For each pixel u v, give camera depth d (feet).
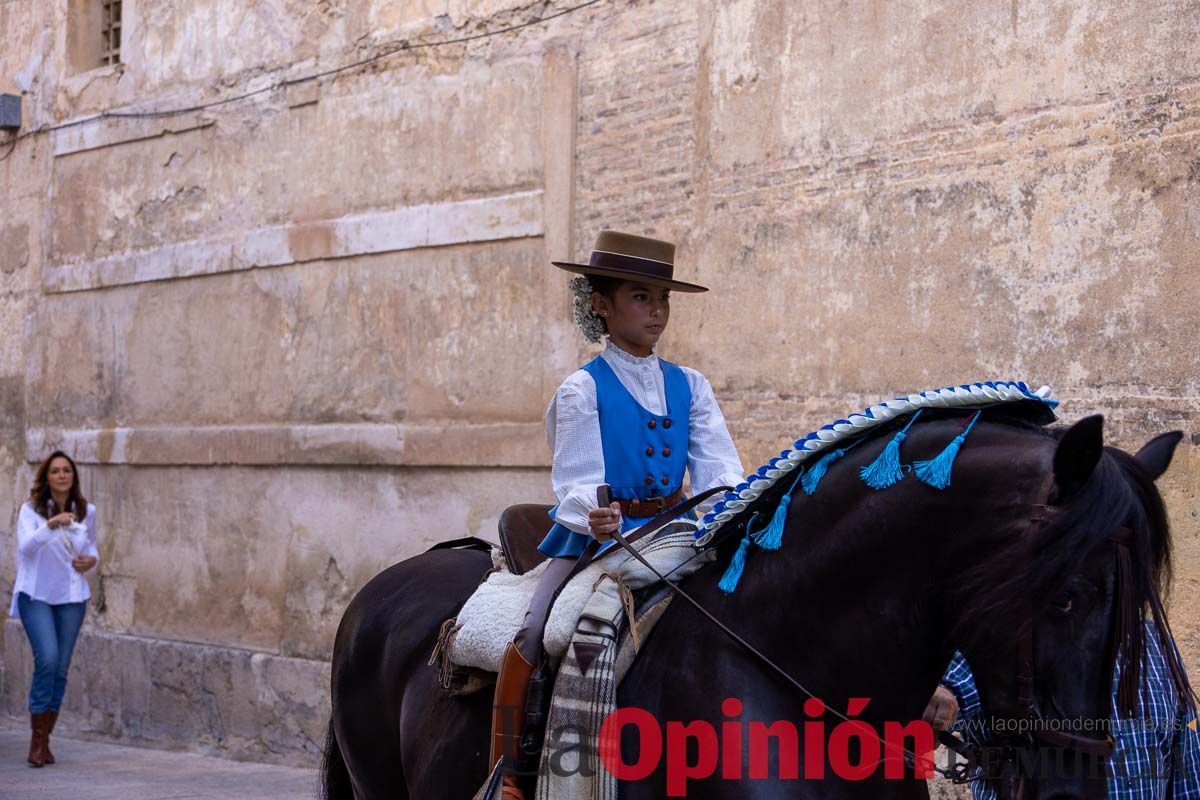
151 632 34.04
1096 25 18.81
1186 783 11.26
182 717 32.32
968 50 20.27
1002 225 19.76
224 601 32.30
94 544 31.01
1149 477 8.70
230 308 32.63
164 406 34.12
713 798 9.92
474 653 11.82
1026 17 19.61
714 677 10.21
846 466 10.14
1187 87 17.85
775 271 22.66
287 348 31.19
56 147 37.42
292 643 30.60
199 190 33.53
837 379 21.68
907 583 9.64
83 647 34.99
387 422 29.01
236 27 32.83
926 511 9.47
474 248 27.58
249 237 31.99
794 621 10.13
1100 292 18.62
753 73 23.17
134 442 34.47
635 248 11.59
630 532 11.14
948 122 20.49
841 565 9.93
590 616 10.82
